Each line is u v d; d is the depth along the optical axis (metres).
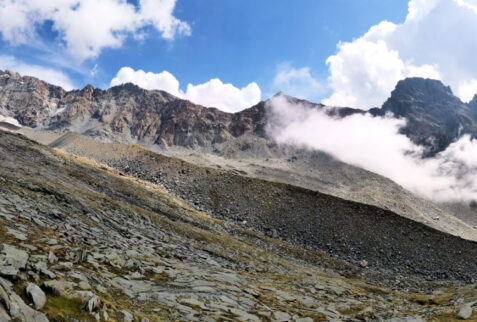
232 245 46.91
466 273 64.38
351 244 72.88
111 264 17.84
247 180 104.50
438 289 45.31
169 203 67.75
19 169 40.44
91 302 10.93
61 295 10.87
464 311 20.02
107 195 52.78
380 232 77.38
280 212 86.50
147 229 36.66
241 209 89.50
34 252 13.93
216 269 27.14
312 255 59.16
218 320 14.32
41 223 19.64
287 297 23.38
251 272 32.03
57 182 41.06
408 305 28.88
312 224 80.44
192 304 15.61
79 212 30.06
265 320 16.20
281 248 59.22
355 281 43.09
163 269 21.23
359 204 87.88
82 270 14.44
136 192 65.31
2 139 68.50
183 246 34.50
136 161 143.00
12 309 8.78
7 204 20.59
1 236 14.38
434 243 75.31
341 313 21.97
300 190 96.00
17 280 10.66
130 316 11.70
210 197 97.38
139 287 16.05
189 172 117.75
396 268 64.56
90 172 71.19
